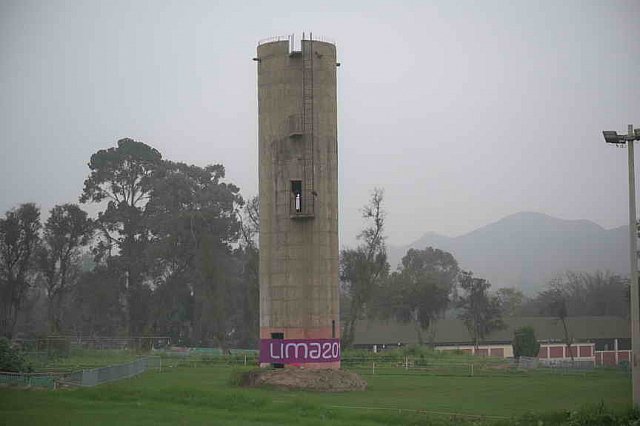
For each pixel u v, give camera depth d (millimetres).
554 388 58469
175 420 34250
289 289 58281
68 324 134750
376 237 105375
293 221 58562
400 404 45906
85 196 138125
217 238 128875
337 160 60406
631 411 37250
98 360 83375
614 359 131750
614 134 39438
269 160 59469
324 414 37625
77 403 39875
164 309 129625
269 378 55688
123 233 136250
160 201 133500
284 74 59344
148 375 67438
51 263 135000
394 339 125875
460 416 38625
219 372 71750
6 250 131125
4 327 128500
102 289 129750
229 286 122812
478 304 128500
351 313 107000
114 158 138125
